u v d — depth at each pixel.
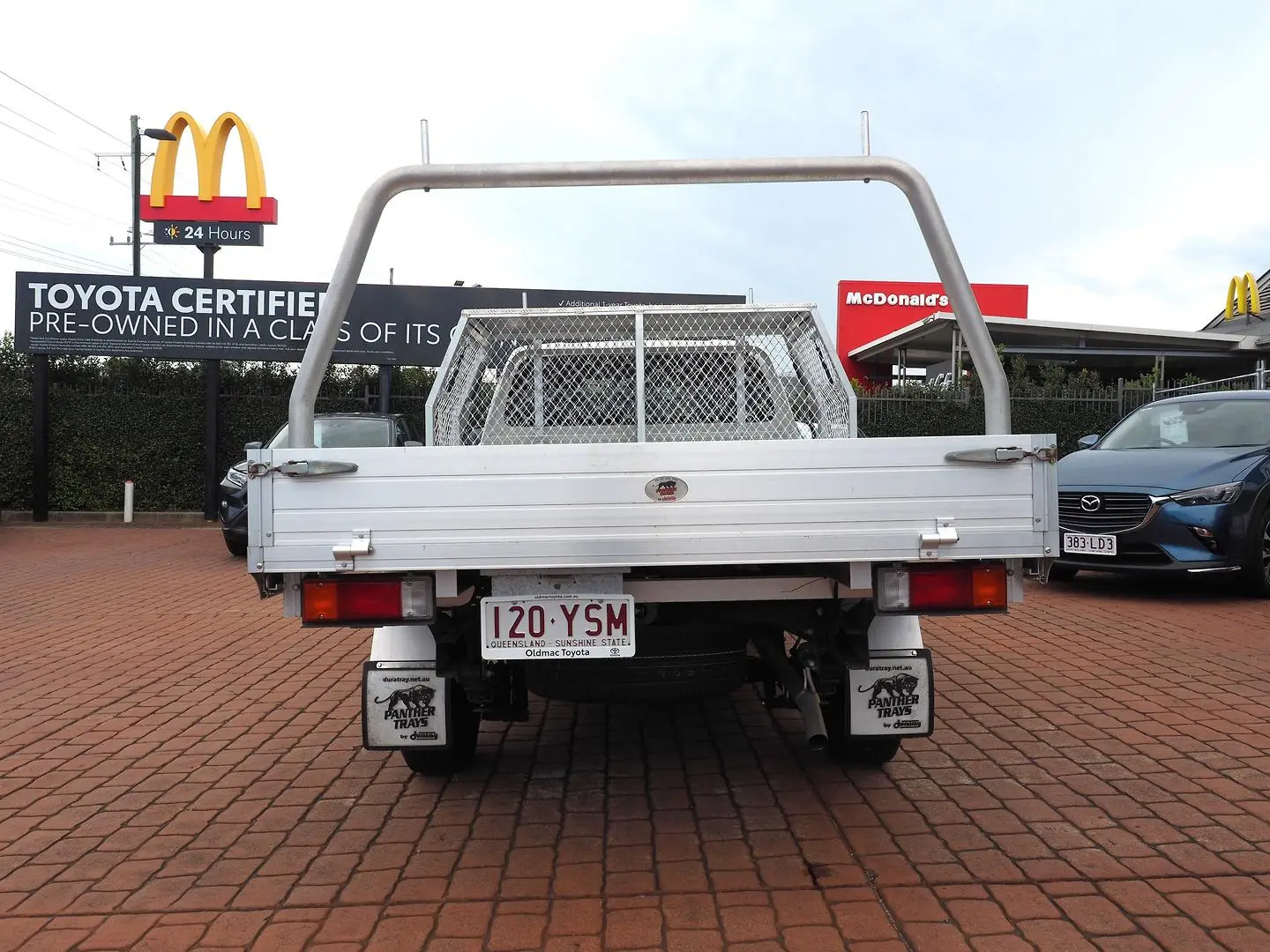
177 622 7.68
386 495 2.92
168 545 12.79
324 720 5.09
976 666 5.86
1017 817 3.65
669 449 2.93
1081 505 7.80
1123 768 4.14
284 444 11.57
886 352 23.50
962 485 2.96
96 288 15.01
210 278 16.33
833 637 3.66
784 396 4.59
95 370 15.90
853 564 3.11
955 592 3.10
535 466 2.92
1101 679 5.54
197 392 15.90
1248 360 20.73
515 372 4.60
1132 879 3.13
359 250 3.23
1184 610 7.43
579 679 3.77
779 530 2.93
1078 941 2.75
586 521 2.92
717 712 5.17
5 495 15.62
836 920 2.89
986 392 3.34
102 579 9.95
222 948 2.81
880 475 2.95
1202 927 2.81
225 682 5.84
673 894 3.08
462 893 3.12
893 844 3.42
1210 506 7.44
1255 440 8.14
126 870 3.33
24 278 14.94
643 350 4.56
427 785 4.12
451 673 3.59
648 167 3.21
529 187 3.24
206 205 17.86
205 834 3.63
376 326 15.38
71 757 4.53
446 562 2.92
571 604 3.11
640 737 4.76
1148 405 9.39
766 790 3.99
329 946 2.81
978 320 3.31
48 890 3.19
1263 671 5.66
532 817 3.75
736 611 3.61
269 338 15.29
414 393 16.44
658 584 3.33
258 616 7.93
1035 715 4.90
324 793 4.05
